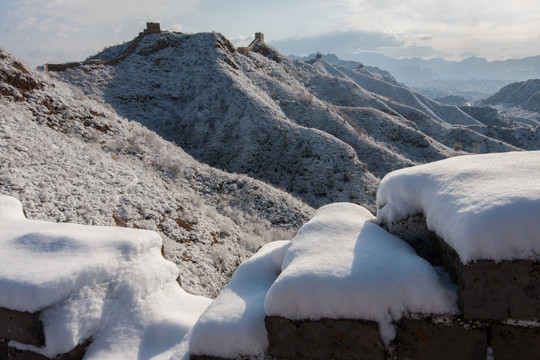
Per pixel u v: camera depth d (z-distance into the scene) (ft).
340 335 7.28
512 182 7.16
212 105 124.98
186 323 11.94
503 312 6.31
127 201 36.24
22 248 12.16
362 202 89.61
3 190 29.27
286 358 7.78
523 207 6.22
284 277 7.67
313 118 140.97
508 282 6.20
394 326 7.08
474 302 6.41
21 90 54.49
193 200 46.65
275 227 55.57
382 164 122.42
